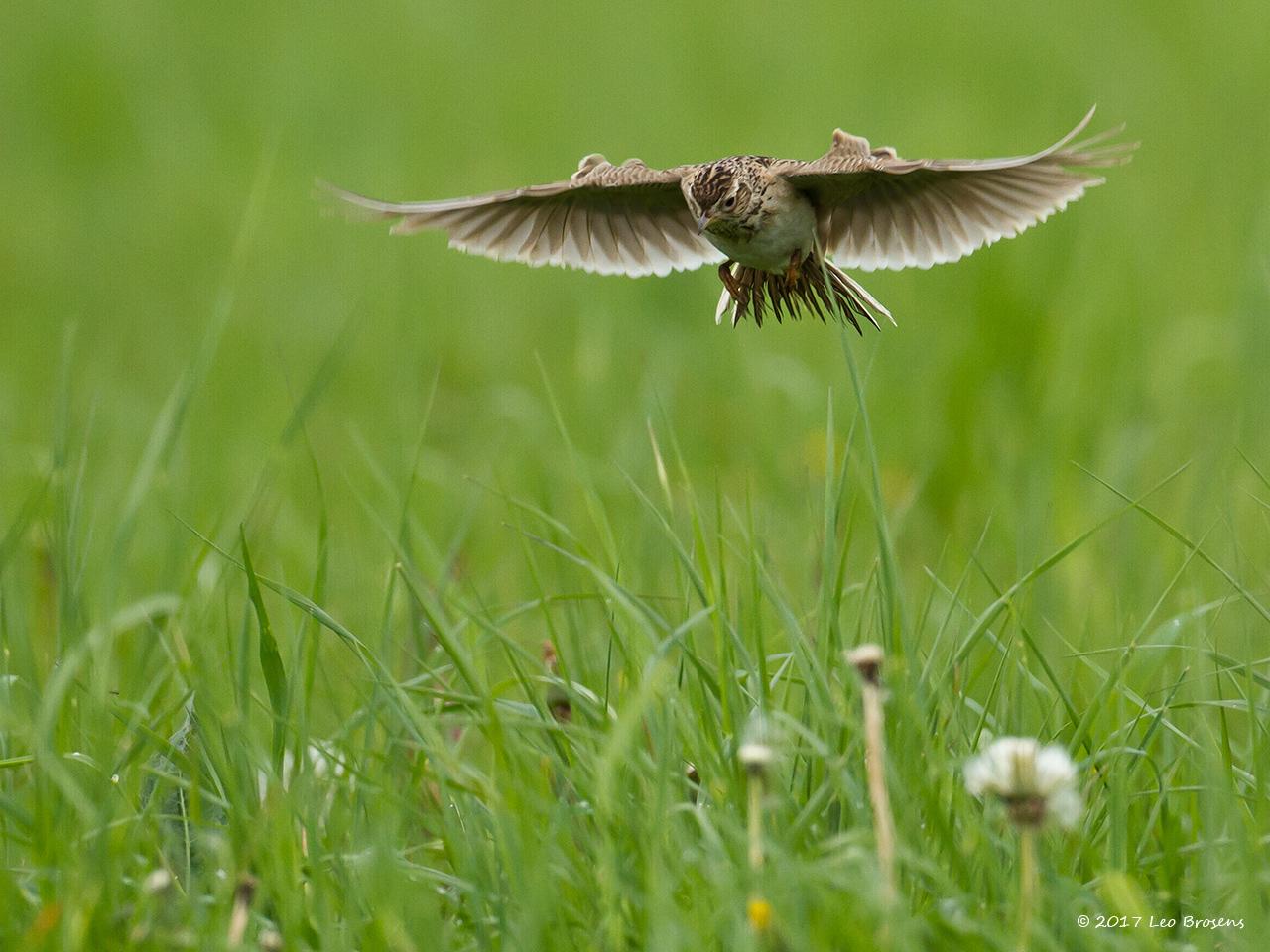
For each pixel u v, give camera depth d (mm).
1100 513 12867
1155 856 7297
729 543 9008
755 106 27938
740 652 7816
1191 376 17109
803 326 18438
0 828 7469
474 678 7770
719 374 17562
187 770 7926
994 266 16797
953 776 7305
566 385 17641
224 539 11172
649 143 26234
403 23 34938
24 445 16250
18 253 23797
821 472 14703
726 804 7082
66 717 8164
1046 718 8312
